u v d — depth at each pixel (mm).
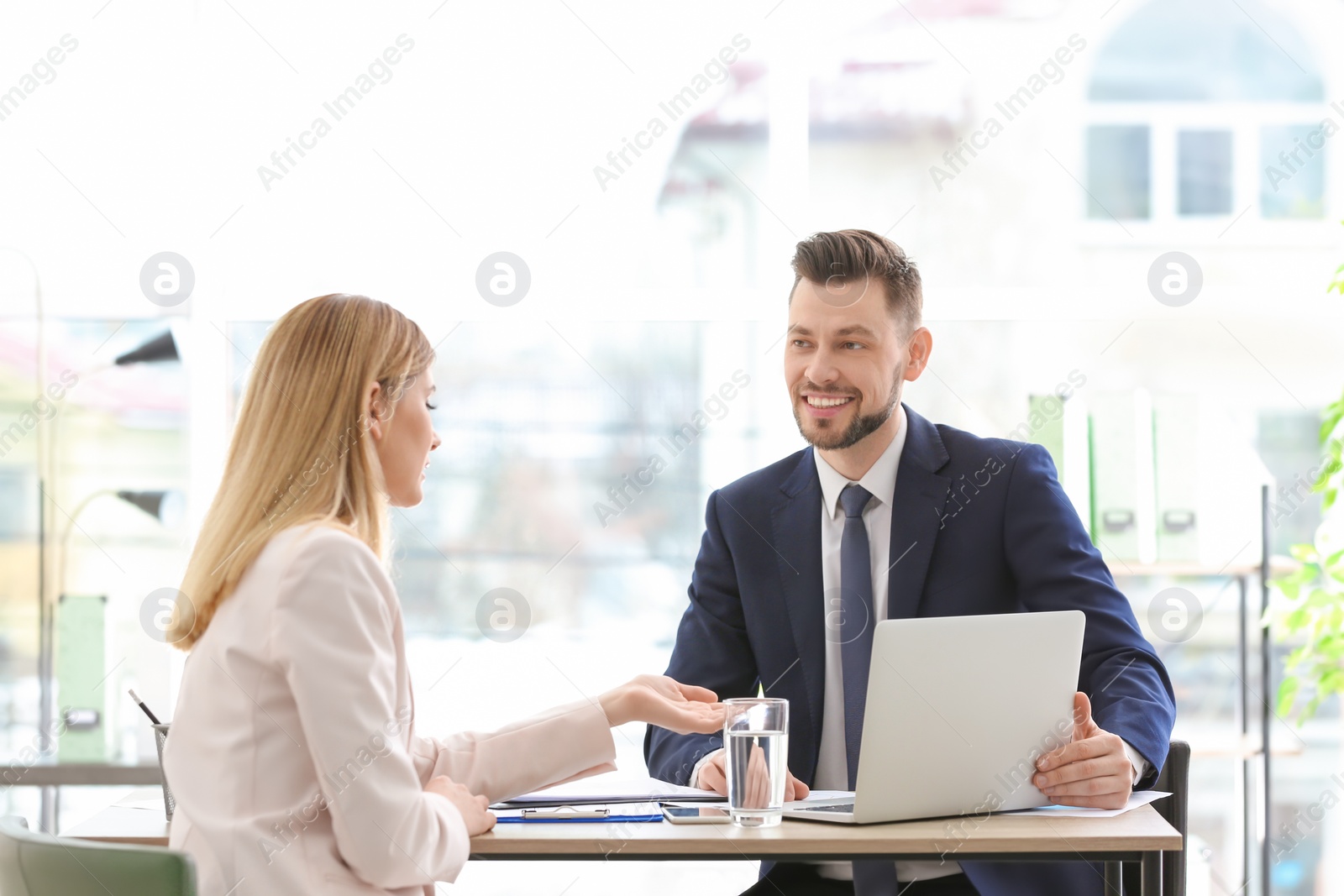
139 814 2924
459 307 5559
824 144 5648
